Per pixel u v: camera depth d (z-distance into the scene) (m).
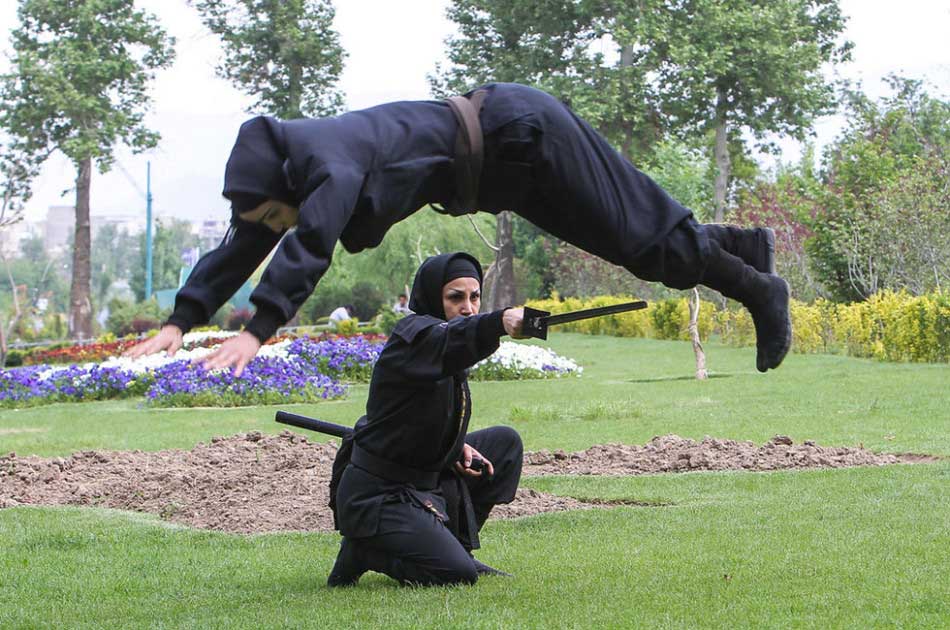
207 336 31.88
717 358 25.73
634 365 25.19
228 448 11.06
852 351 24.17
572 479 9.22
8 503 8.95
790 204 33.34
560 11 36.72
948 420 12.40
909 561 6.03
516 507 8.25
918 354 21.38
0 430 16.64
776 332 5.16
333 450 10.75
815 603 5.23
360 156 4.48
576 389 19.14
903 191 25.28
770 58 35.25
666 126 37.62
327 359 23.12
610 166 4.88
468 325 5.12
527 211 4.95
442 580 5.68
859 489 8.31
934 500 7.75
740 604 5.26
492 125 4.72
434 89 40.47
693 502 8.27
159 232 82.81
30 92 42.69
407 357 5.35
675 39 35.19
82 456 10.75
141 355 4.36
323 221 4.27
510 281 43.75
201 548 7.22
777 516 7.43
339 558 5.98
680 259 4.94
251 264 4.64
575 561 6.36
